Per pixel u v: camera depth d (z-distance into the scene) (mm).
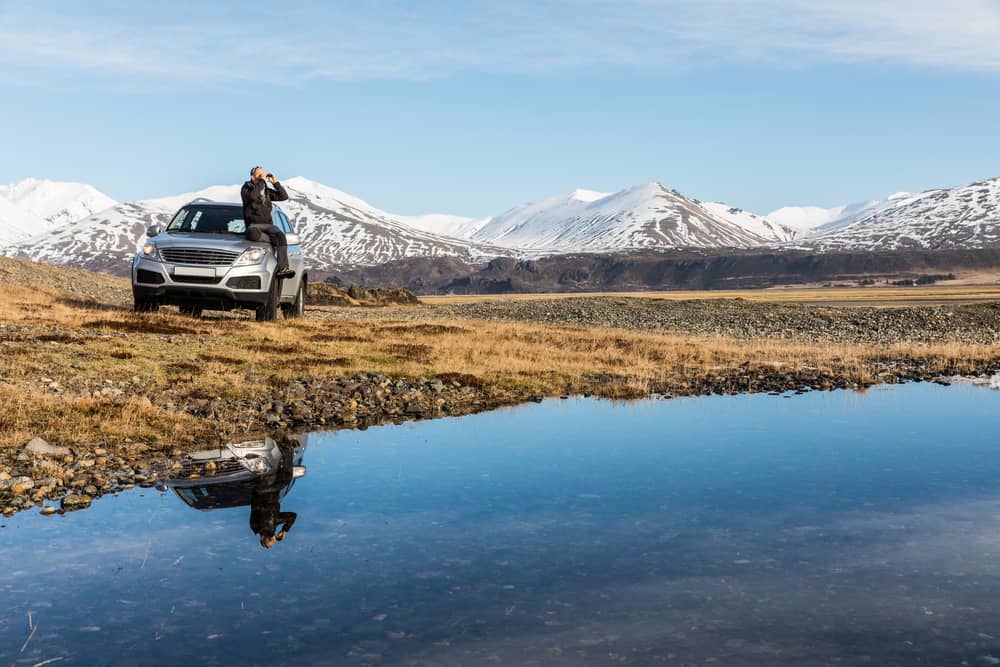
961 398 16031
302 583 5629
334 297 60438
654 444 10969
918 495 8148
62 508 7598
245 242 19781
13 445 9578
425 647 4598
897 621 4953
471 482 8703
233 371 15008
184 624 4926
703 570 5895
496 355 19703
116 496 8031
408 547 6441
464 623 4938
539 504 7785
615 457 10102
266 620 4988
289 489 8375
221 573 5836
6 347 14641
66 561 6098
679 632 4793
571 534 6812
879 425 12625
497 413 13766
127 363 14562
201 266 19203
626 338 25078
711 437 11531
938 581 5656
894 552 6312
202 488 8383
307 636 4750
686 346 24219
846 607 5180
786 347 25719
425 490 8336
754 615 5055
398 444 10891
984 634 4762
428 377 16516
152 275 19406
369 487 8445
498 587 5547
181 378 13969
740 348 24688
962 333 33062
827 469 9430
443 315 39156
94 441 10094
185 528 6969
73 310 23156
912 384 18484
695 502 7859
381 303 62688
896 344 28312
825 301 117000
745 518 7312
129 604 5250
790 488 8477
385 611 5125
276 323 20953
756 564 6039
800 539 6676
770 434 11836
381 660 4430
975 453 10422
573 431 12023
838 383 18312
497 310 41719
